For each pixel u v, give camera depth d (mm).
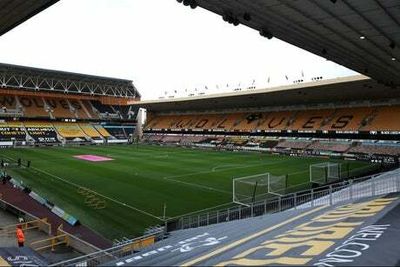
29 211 19547
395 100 49094
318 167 29828
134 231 16828
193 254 9305
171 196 23594
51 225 17406
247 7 15578
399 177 18406
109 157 44781
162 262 8883
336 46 21812
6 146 57906
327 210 13367
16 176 29891
